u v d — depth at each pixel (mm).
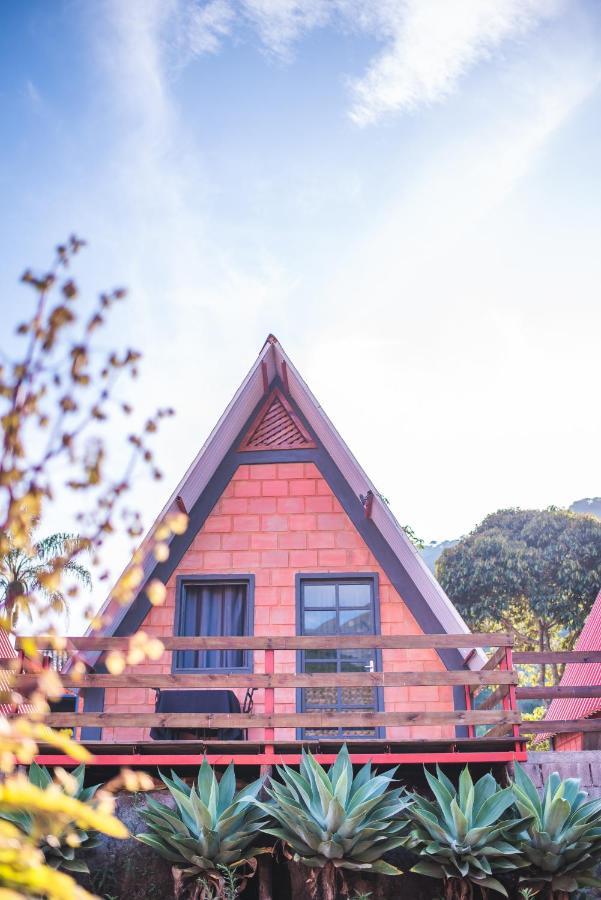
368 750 10406
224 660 13031
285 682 10406
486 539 40938
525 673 38875
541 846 8820
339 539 13453
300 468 13844
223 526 13578
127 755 10070
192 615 13273
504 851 8695
